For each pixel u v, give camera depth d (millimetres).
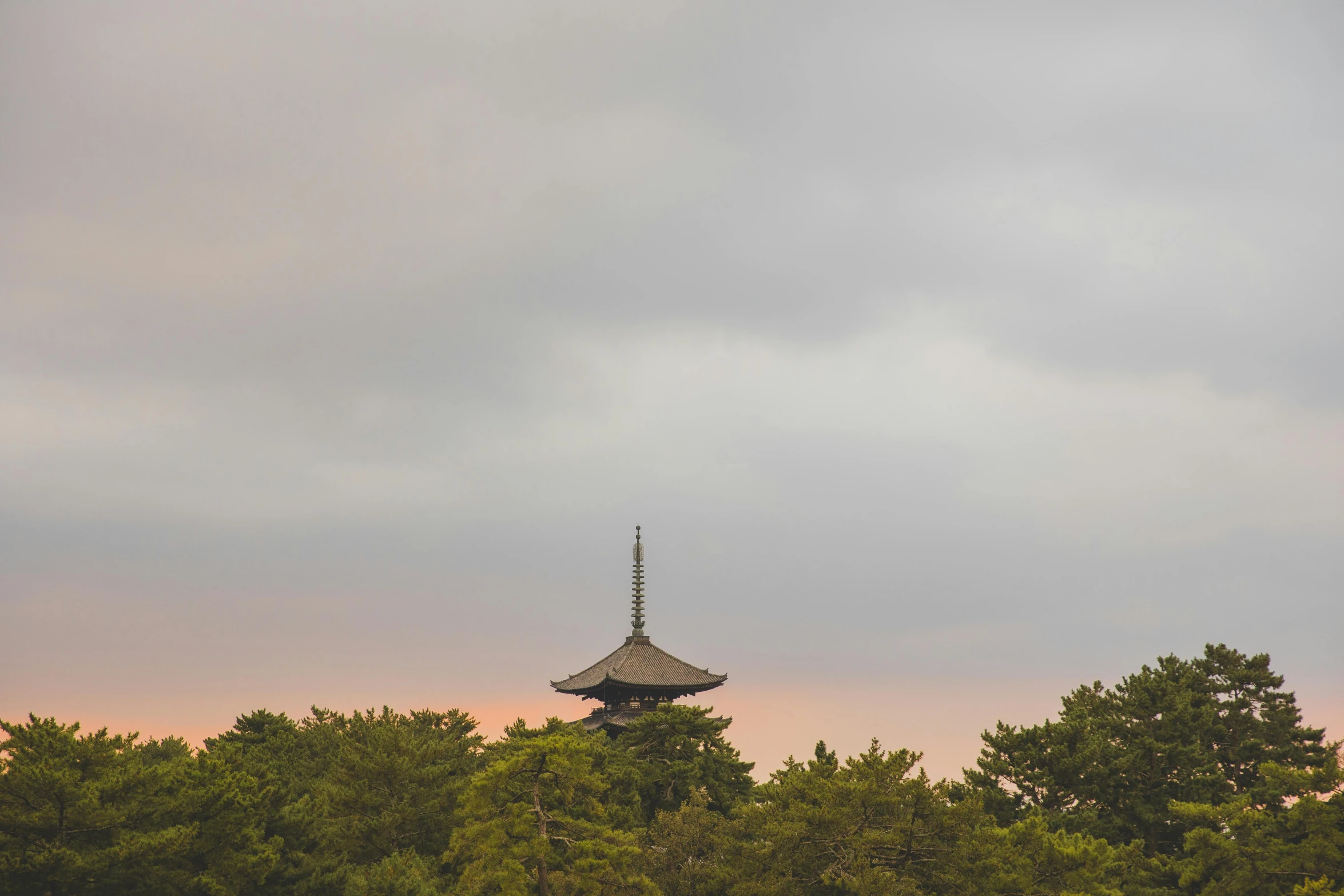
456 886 70188
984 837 72625
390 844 86625
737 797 106000
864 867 71000
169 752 118312
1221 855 76938
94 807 65688
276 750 111875
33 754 69000
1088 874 71938
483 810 67812
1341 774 75562
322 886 74812
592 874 67125
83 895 66625
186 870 69750
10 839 65062
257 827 76438
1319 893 64938
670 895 81188
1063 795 96188
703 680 137375
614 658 142625
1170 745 96188
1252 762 109250
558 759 69000
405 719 113562
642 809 100938
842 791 73875
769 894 73750
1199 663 120562
